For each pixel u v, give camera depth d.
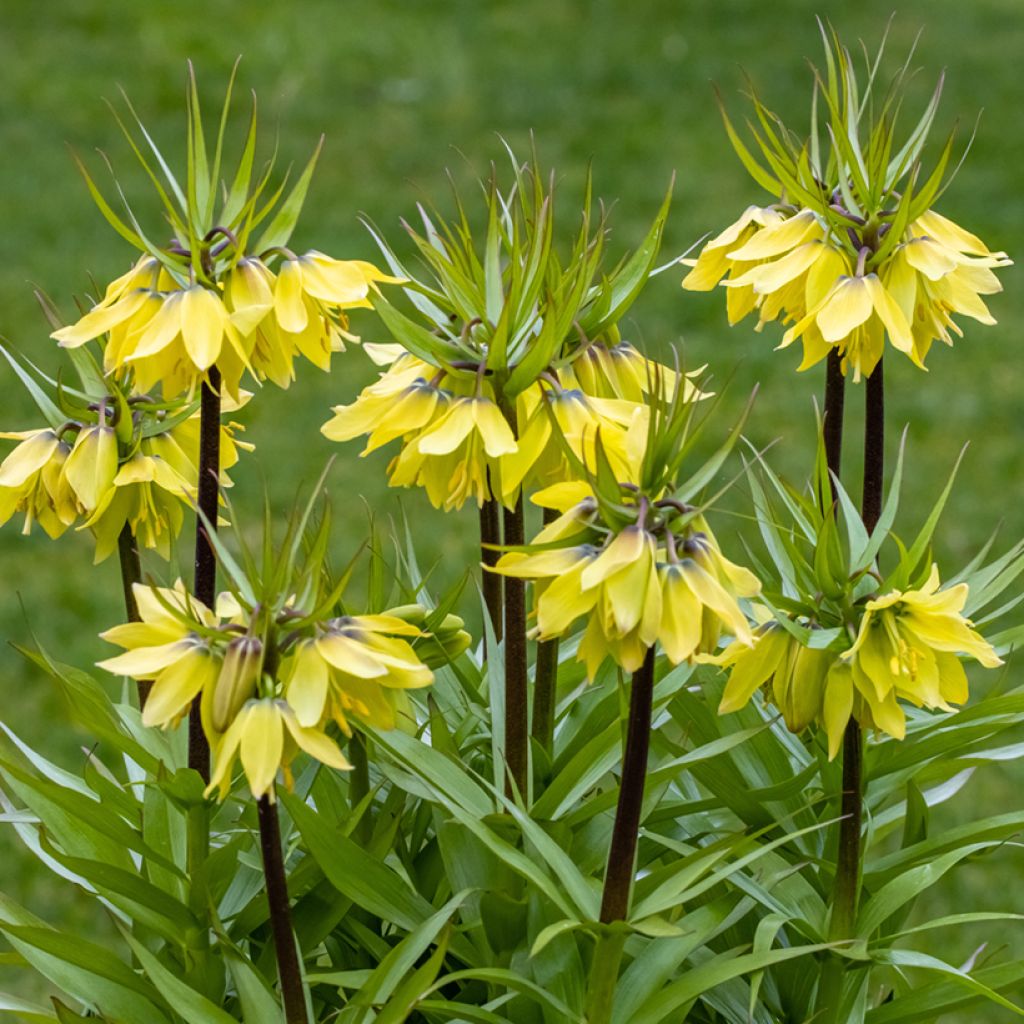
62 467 1.75
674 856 1.83
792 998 1.82
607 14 9.27
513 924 1.73
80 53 8.15
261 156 6.97
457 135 7.32
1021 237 6.18
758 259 1.79
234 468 4.36
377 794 1.85
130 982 1.72
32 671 3.54
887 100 1.76
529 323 1.67
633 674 1.61
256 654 1.55
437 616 1.78
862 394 4.98
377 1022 1.64
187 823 1.72
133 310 1.68
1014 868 3.00
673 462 1.58
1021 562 1.81
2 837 3.07
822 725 1.70
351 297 1.68
